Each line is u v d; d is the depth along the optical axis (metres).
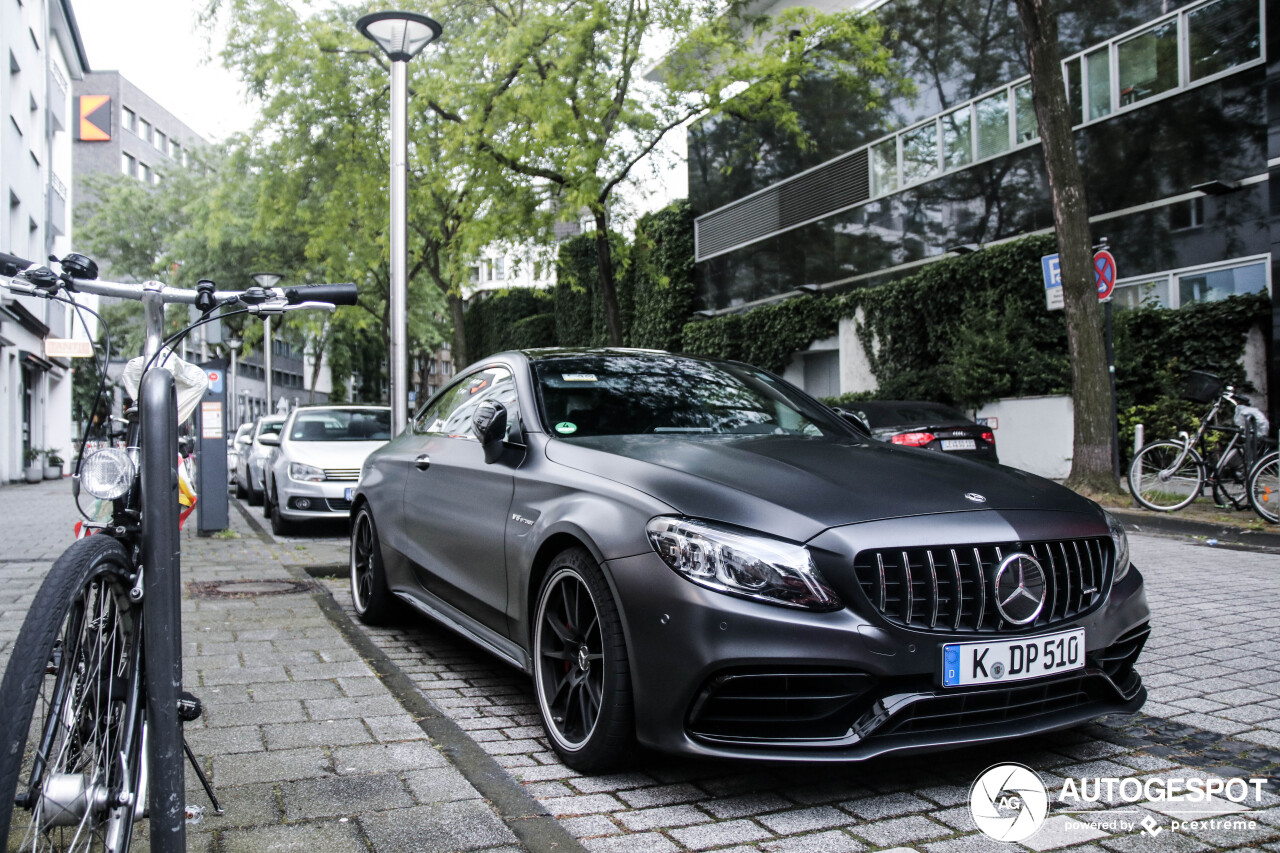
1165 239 13.77
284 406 41.12
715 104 16.64
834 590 2.66
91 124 54.75
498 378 4.48
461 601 4.16
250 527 11.27
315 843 2.42
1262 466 9.45
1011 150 16.20
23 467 24.47
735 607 2.65
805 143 19.25
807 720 2.67
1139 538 9.09
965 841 2.54
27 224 24.42
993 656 2.71
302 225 22.83
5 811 1.59
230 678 3.96
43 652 1.72
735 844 2.51
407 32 8.27
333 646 4.55
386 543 5.07
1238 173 12.80
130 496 2.23
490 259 21.78
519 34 15.33
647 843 2.50
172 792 1.99
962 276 16.55
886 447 3.67
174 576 2.07
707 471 3.06
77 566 1.85
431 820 2.58
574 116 15.77
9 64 22.08
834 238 20.34
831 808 2.76
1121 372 13.57
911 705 2.64
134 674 2.13
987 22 16.67
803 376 22.45
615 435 3.71
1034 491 3.15
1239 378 12.72
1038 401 14.11
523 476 3.61
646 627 2.78
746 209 23.28
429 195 19.84
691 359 4.69
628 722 2.88
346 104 20.09
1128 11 14.15
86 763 1.96
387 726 3.38
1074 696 2.98
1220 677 4.17
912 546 2.71
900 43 18.48
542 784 2.95
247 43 19.61
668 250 26.06
